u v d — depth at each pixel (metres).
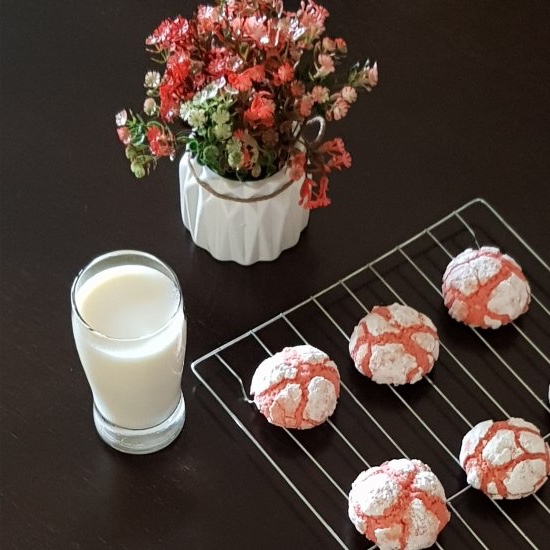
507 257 0.70
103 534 0.62
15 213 0.73
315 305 0.70
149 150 0.70
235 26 0.61
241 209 0.68
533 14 0.84
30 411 0.66
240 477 0.64
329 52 0.71
